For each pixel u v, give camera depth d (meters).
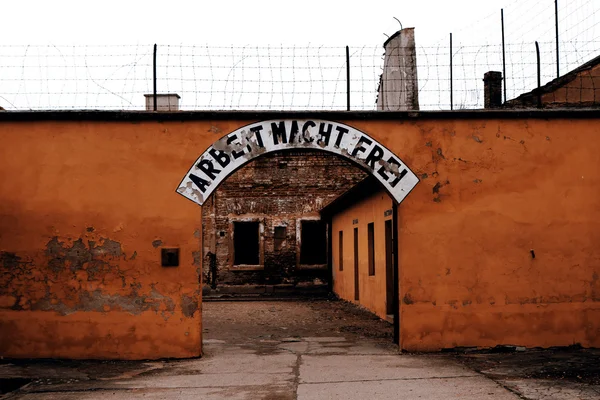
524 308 9.92
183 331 9.67
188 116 9.82
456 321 9.86
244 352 10.34
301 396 7.15
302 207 24.62
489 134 10.05
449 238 9.94
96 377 8.41
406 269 9.88
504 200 10.02
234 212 24.61
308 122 9.96
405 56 11.77
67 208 9.75
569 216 10.07
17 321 9.62
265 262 24.45
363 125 10.00
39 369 8.89
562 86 15.44
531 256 9.99
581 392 7.06
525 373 8.17
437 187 9.98
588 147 10.14
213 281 24.38
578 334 9.95
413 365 8.85
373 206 16.58
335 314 16.92
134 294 9.68
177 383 7.98
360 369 8.65
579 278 10.02
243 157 9.89
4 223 9.71
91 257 9.70
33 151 9.77
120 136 9.82
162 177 9.80
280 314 17.14
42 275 9.67
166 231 9.76
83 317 9.64
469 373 8.23
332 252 24.12
